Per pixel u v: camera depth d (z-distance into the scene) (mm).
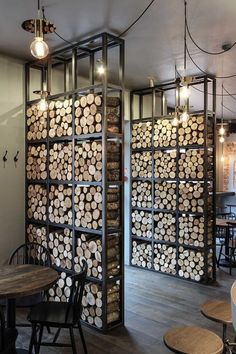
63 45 3902
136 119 5824
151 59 4359
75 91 3732
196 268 4953
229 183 9953
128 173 5930
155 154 5516
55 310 2775
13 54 4191
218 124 9016
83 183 3639
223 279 5109
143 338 3232
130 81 5426
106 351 2982
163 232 5383
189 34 3547
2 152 4195
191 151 5020
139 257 5719
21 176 4422
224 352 2201
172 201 5270
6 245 4254
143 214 5680
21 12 3080
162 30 3457
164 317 3703
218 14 3092
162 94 5801
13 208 4332
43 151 4180
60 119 3943
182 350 1864
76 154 3748
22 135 4414
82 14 3113
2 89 4176
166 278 5148
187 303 4109
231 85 5613
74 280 2596
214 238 5043
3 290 2424
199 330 2113
